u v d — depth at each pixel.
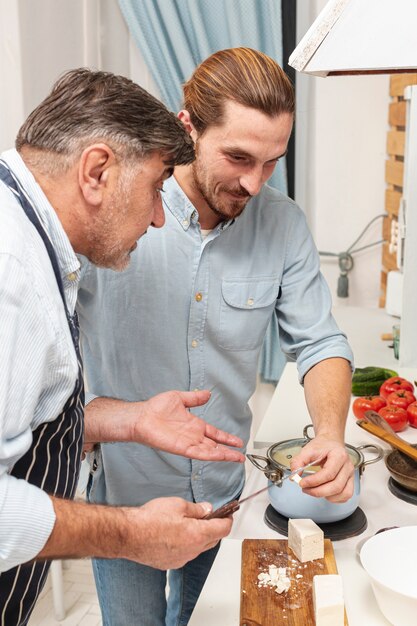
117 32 3.03
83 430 1.20
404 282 2.17
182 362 1.52
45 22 2.71
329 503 1.28
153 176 1.02
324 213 3.19
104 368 1.54
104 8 3.00
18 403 0.88
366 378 2.02
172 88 2.96
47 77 2.77
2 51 2.62
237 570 1.20
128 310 1.48
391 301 2.83
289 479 1.24
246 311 1.52
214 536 1.03
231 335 1.52
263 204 1.54
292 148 3.02
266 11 2.84
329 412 1.41
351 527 1.30
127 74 3.09
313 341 1.56
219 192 1.34
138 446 1.54
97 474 1.63
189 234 1.45
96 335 1.53
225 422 1.60
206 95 1.27
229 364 1.55
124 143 0.97
